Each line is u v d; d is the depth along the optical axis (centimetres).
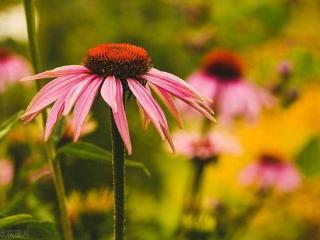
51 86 53
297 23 117
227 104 97
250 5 115
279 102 102
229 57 100
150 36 133
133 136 132
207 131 93
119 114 50
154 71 57
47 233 57
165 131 51
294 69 101
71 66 56
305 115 127
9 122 62
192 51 117
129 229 94
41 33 140
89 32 140
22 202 73
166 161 116
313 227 121
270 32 116
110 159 62
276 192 113
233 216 96
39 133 82
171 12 133
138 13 135
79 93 52
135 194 112
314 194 119
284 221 118
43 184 79
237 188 111
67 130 68
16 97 117
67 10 137
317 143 105
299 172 105
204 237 83
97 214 79
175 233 87
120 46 57
